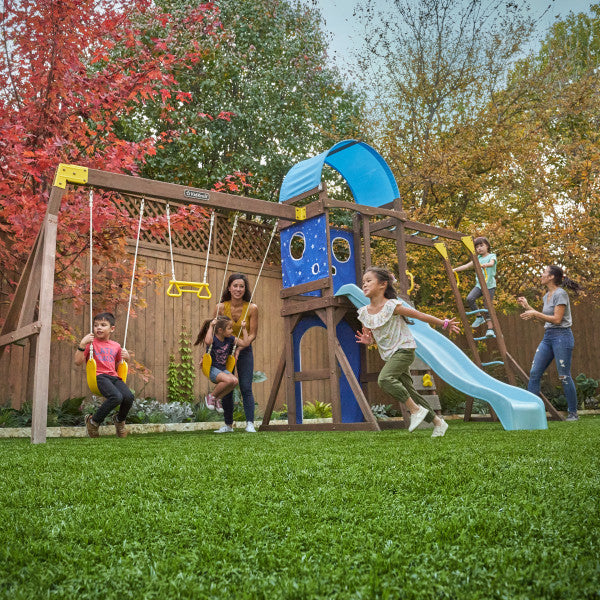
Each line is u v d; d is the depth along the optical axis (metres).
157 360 8.53
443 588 0.79
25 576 0.90
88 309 7.84
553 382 11.19
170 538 1.11
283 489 1.64
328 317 5.93
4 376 6.84
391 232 7.36
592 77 11.48
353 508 1.34
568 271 11.13
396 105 11.57
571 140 12.49
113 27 6.49
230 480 1.84
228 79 10.74
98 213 6.04
